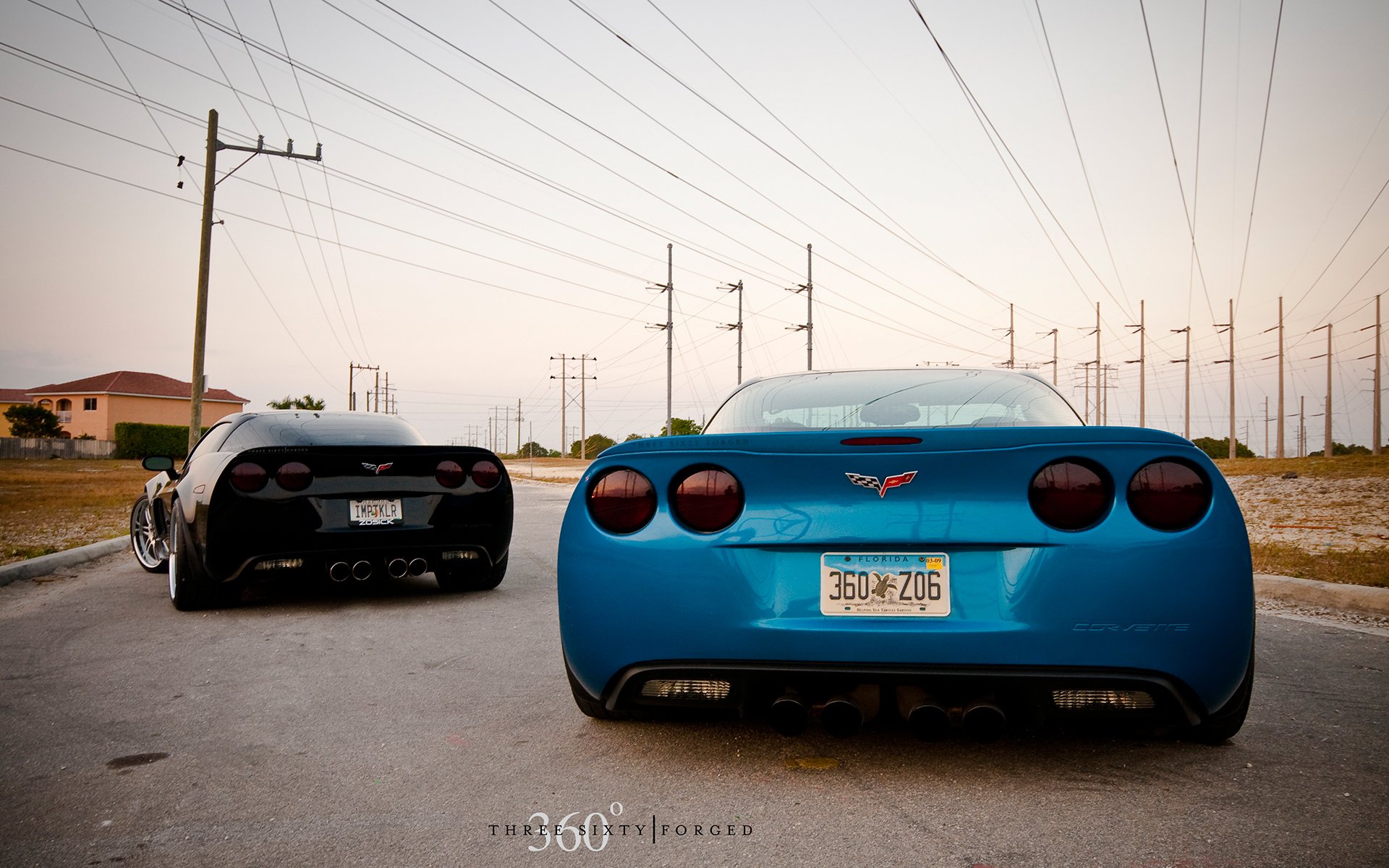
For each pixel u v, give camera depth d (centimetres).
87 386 6375
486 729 271
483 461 511
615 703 227
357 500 473
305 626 437
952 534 206
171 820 202
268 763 240
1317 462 3391
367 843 191
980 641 201
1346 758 238
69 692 315
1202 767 230
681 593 215
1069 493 204
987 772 228
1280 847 183
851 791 216
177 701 302
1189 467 204
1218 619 198
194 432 1905
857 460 212
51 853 185
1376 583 541
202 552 452
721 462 219
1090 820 197
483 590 552
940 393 288
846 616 209
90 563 715
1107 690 202
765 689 218
